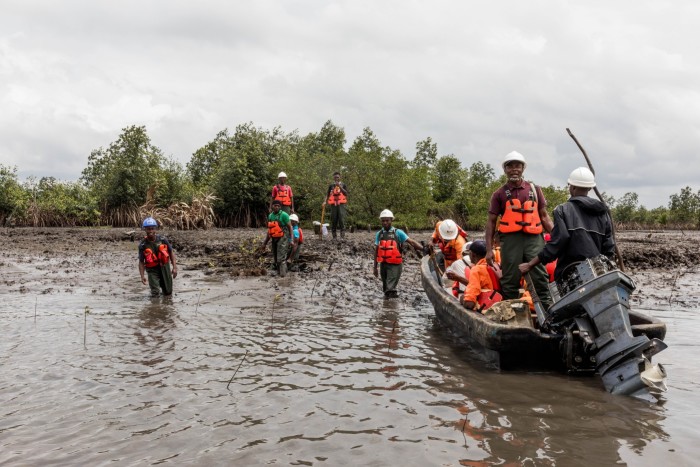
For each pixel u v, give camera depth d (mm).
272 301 8898
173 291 9758
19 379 4949
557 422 4078
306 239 19266
